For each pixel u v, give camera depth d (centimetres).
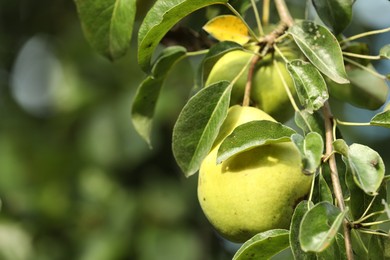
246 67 81
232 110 79
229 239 78
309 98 76
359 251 78
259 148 76
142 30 79
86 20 86
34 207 140
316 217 69
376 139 139
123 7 85
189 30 91
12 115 161
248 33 83
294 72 77
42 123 159
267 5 89
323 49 77
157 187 140
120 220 138
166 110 136
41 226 139
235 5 86
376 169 71
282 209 75
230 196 76
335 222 69
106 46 87
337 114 135
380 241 75
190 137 78
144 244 136
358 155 72
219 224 77
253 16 110
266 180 75
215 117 78
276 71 82
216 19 82
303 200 75
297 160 76
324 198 74
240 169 76
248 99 80
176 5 77
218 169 77
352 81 88
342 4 84
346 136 135
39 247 137
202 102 78
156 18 78
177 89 138
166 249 136
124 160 140
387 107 80
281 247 74
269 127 75
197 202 139
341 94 88
